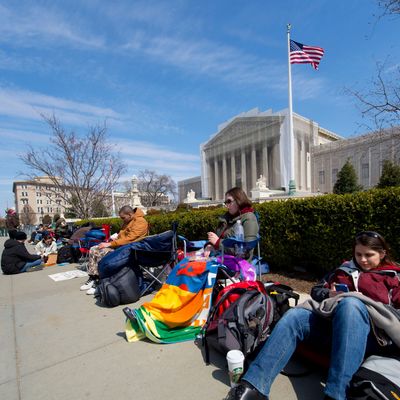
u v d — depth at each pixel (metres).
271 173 45.06
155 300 3.06
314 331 2.11
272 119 43.72
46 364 2.60
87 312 3.93
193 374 2.30
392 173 20.67
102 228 7.38
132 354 2.68
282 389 2.05
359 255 2.31
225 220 3.88
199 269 3.03
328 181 42.06
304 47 17.88
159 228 8.36
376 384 1.59
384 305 1.94
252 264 3.50
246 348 2.25
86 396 2.11
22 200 80.81
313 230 4.53
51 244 9.77
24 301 4.65
